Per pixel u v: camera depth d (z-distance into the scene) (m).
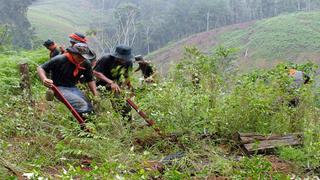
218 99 6.87
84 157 5.60
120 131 6.05
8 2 65.31
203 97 6.68
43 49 11.62
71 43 7.76
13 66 9.13
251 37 90.62
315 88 7.28
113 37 96.50
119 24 101.50
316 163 5.64
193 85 7.14
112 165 4.71
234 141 6.21
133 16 100.56
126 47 7.01
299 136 6.36
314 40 81.81
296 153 5.77
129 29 100.81
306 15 99.12
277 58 77.50
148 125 6.44
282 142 6.21
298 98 7.01
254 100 6.50
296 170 5.55
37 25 105.88
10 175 4.70
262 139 6.22
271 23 96.75
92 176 4.59
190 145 5.99
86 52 6.56
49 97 6.12
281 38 85.00
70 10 140.62
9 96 7.15
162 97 6.52
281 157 5.87
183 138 6.01
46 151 5.53
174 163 5.33
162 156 5.76
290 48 80.62
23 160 5.23
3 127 6.11
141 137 6.23
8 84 7.85
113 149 5.51
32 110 6.47
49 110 6.89
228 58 7.17
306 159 5.74
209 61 7.12
